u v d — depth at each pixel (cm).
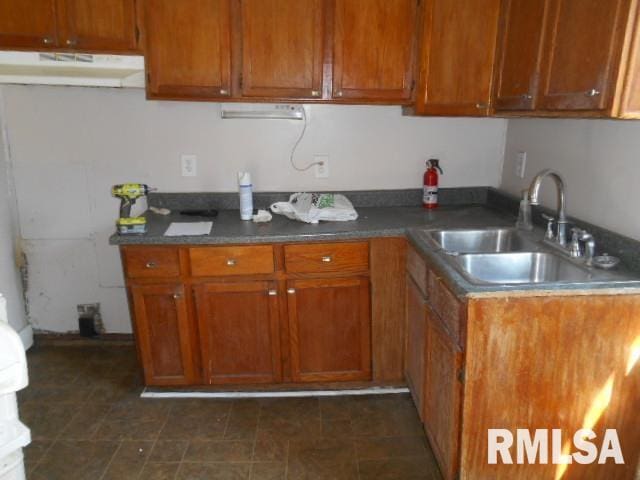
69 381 253
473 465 162
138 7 213
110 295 288
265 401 235
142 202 269
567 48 157
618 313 149
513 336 149
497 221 235
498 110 214
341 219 238
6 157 263
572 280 158
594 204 191
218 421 221
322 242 219
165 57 218
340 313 229
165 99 224
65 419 222
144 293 221
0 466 104
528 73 184
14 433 105
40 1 208
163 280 219
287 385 240
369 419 222
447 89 224
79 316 289
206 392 241
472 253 185
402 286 228
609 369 153
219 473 190
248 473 190
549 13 168
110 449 203
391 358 237
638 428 159
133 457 198
